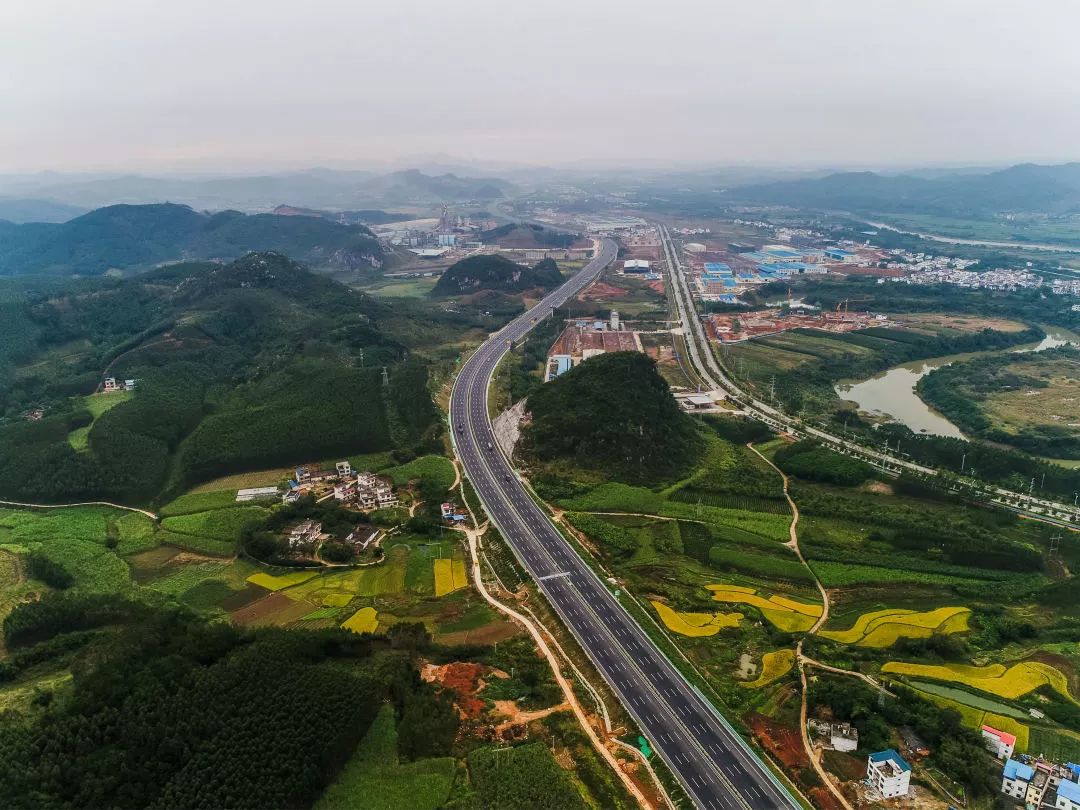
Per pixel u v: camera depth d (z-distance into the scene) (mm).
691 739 142000
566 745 140000
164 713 135750
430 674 162250
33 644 172500
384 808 124750
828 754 137375
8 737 130000
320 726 135750
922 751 136375
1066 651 170625
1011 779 127062
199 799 119250
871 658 166500
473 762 134625
